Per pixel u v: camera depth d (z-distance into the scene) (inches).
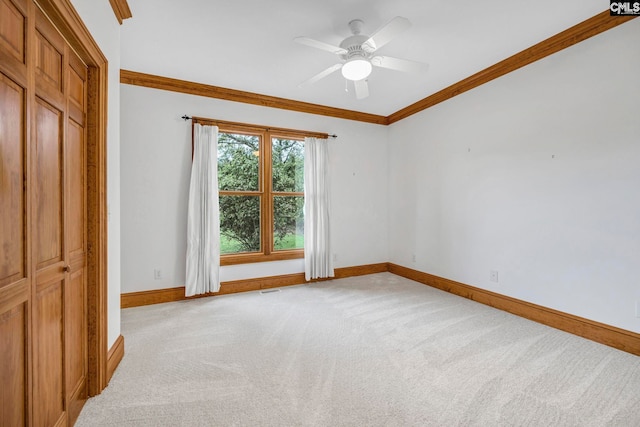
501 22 90.8
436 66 119.3
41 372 48.1
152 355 85.3
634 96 83.8
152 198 129.0
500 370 77.7
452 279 144.9
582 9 85.0
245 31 94.2
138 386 70.7
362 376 75.3
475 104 130.9
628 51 84.7
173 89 131.8
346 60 91.1
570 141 98.2
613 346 88.7
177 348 89.7
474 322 109.3
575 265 97.7
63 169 54.8
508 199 118.2
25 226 43.0
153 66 117.7
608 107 89.0
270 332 101.4
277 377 74.9
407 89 142.4
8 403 39.7
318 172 163.2
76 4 55.0
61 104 53.9
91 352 66.8
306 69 120.3
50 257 50.9
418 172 164.6
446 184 146.9
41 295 48.1
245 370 78.0
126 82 123.9
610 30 88.1
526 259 112.3
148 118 128.0
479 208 130.3
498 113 121.1
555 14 87.1
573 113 97.2
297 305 128.1
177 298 133.5
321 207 163.9
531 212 110.2
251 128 149.0
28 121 43.4
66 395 55.8
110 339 76.0
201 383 72.1
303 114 162.6
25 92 42.8
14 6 40.1
